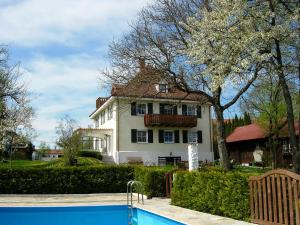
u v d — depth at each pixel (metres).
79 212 14.73
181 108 42.34
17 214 14.52
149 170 17.48
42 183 20.36
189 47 21.84
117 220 14.91
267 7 17.38
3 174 20.11
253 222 10.00
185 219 10.67
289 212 8.80
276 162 34.66
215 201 11.61
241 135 47.78
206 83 23.84
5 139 34.12
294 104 29.89
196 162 17.36
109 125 42.88
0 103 29.84
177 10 24.95
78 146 34.69
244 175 10.48
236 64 17.78
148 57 24.97
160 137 41.53
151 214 12.98
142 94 26.88
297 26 17.66
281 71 17.75
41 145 55.91
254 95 33.56
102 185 20.97
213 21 18.11
